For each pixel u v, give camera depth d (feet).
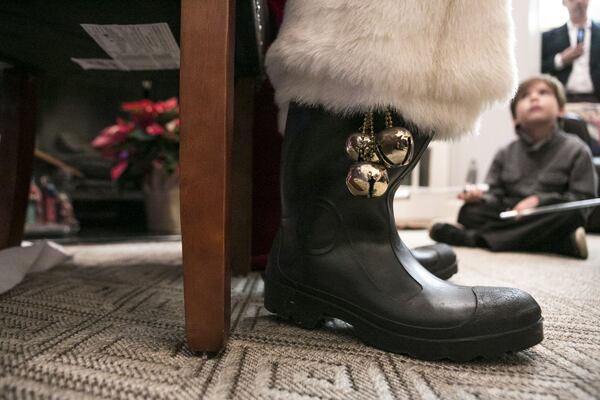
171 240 5.69
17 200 2.92
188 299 1.42
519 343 1.41
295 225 1.80
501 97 1.50
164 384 1.24
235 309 2.07
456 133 1.56
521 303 1.45
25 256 2.76
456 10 1.43
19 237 2.99
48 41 2.25
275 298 1.84
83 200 8.83
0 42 2.29
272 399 1.16
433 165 8.82
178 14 1.86
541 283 2.85
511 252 4.68
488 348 1.41
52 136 9.40
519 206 4.76
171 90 9.16
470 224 5.13
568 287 2.71
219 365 1.38
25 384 1.23
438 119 1.51
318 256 1.71
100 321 1.83
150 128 5.94
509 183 5.49
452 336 1.42
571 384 1.27
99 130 9.77
